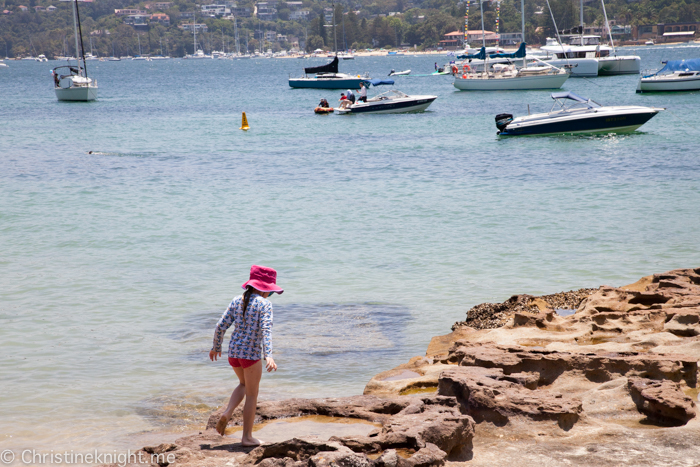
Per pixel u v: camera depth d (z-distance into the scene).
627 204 18.48
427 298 11.35
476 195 20.52
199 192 21.73
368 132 40.94
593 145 31.94
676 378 6.99
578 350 8.06
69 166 27.70
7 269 13.12
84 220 17.50
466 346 8.45
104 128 44.41
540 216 17.34
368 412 6.59
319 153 31.89
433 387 7.51
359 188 22.25
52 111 58.56
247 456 5.49
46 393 7.77
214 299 11.39
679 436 5.78
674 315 8.87
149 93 86.25
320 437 5.87
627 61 85.25
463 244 14.80
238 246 14.91
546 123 35.53
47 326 10.08
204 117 52.31
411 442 5.49
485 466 5.39
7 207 19.09
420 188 22.00
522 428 6.03
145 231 16.33
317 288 11.97
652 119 41.94
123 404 7.50
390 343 9.45
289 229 16.50
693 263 12.94
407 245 14.80
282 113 54.88
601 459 5.43
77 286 12.05
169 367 8.62
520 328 9.28
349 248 14.65
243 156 31.14
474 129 40.88
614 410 6.43
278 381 8.15
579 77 84.06
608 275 12.39
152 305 11.08
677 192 19.88
